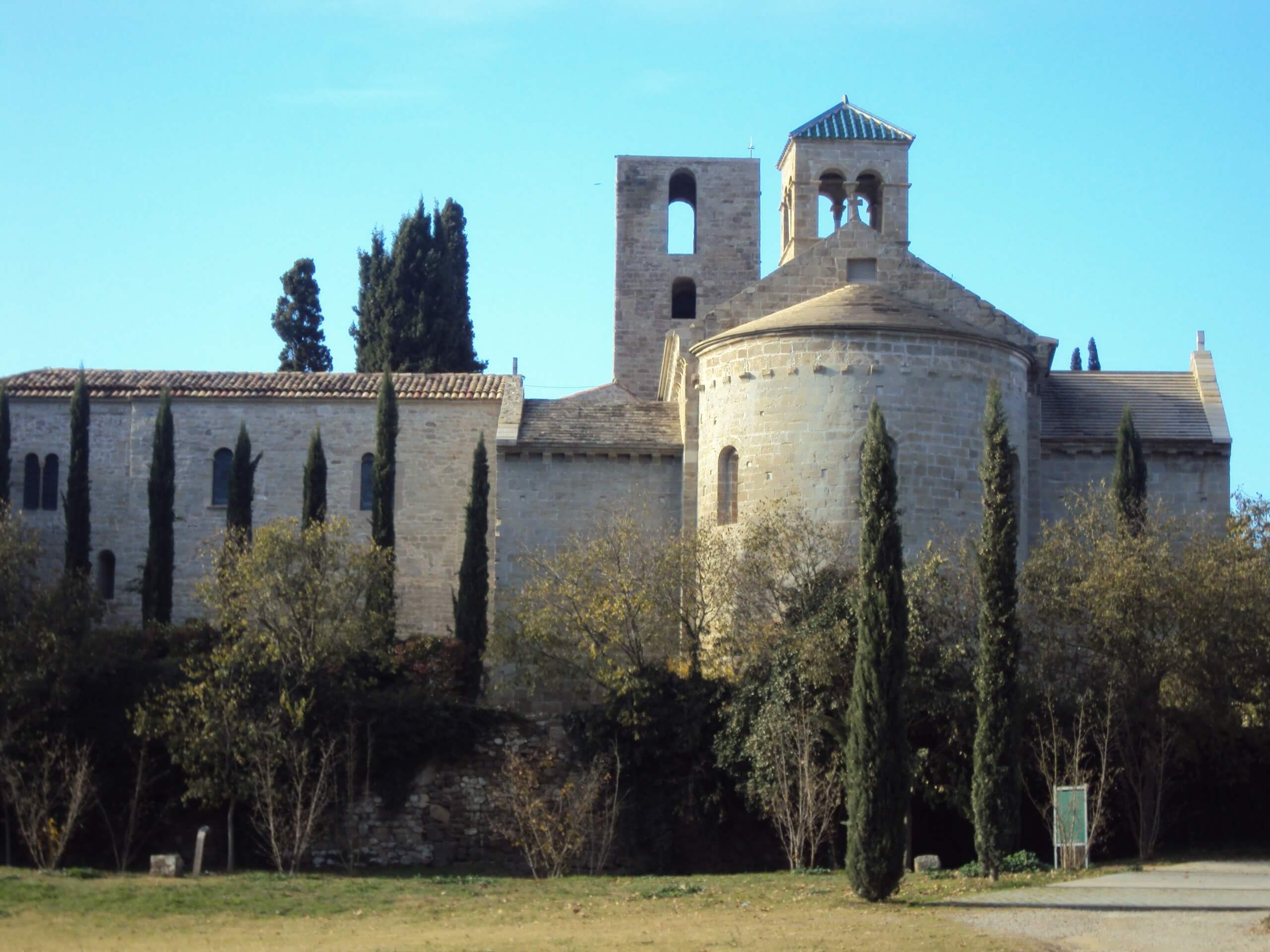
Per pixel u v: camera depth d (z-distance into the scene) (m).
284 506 56.62
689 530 44.62
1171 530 41.69
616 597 41.56
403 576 55.81
